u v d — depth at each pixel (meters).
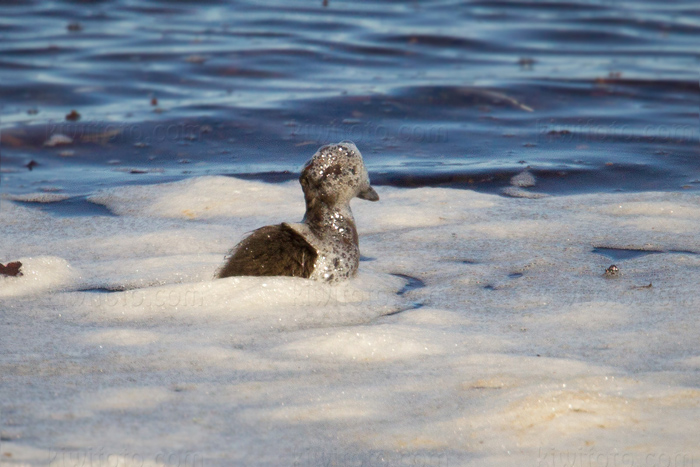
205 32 45.12
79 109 33.31
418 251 18.23
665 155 28.12
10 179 25.58
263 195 22.62
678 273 16.03
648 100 35.69
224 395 10.77
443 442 9.85
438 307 14.62
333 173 15.37
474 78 38.28
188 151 28.72
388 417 10.37
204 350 12.16
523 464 9.42
